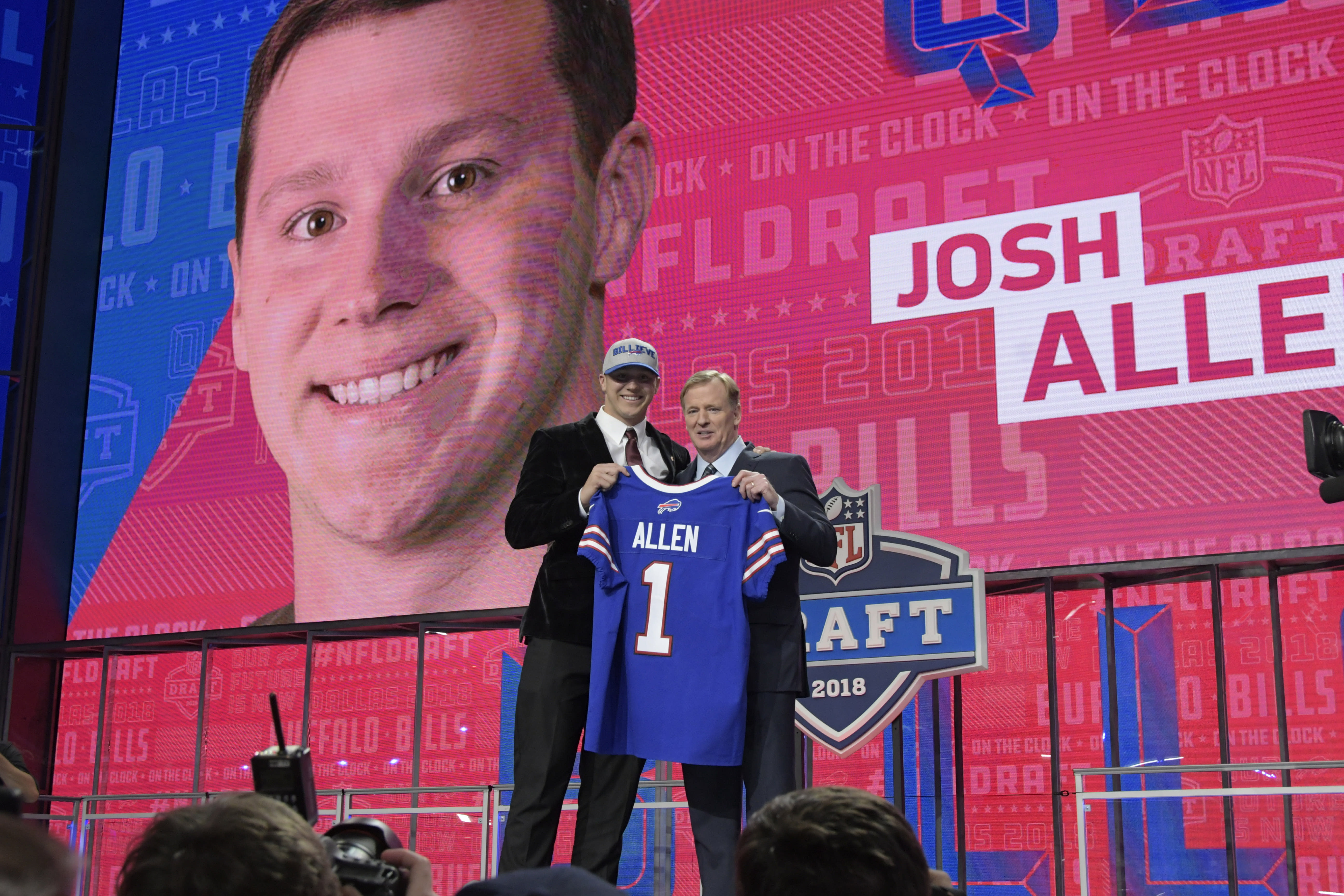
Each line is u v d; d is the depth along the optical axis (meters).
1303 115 5.12
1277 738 5.11
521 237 6.39
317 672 6.66
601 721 2.80
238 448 6.75
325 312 6.67
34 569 7.01
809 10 6.10
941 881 1.39
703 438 3.10
